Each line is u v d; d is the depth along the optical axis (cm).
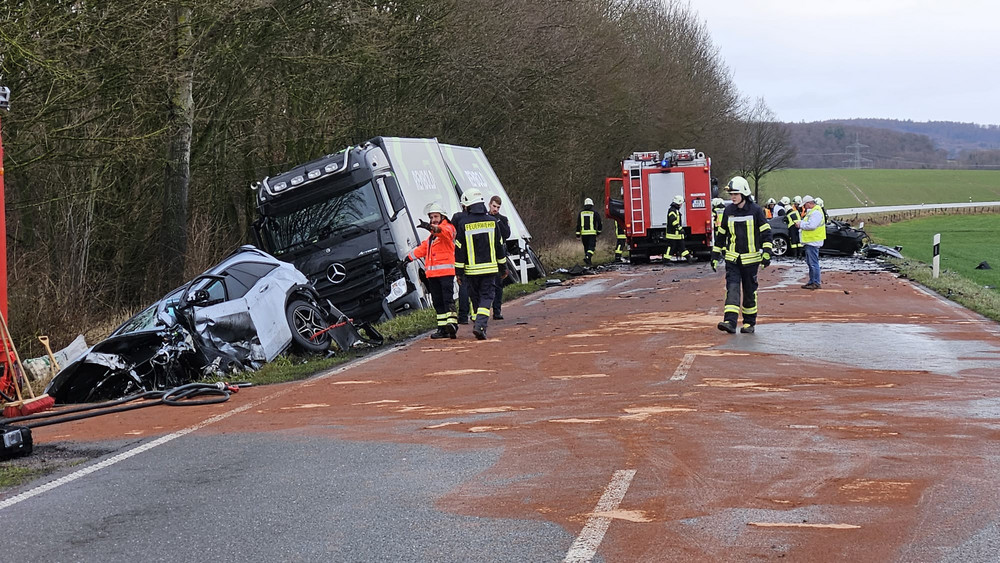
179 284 1927
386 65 2441
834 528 520
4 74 1412
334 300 1670
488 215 1426
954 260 3528
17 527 586
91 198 1816
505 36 2962
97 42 1489
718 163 6312
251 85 2222
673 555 486
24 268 1570
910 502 563
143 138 1598
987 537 501
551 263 3116
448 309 1430
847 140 19262
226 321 1210
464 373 1102
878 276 2383
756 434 745
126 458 766
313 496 623
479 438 767
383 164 1716
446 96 2994
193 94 2141
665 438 739
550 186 3819
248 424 882
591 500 584
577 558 486
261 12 2033
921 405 845
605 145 4494
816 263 2039
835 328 1403
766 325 1447
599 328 1460
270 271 1325
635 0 4841
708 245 3200
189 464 733
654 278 2494
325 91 2472
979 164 18350
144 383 1172
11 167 1509
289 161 2589
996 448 686
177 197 1922
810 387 940
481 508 578
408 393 996
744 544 498
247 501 619
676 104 5000
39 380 1209
